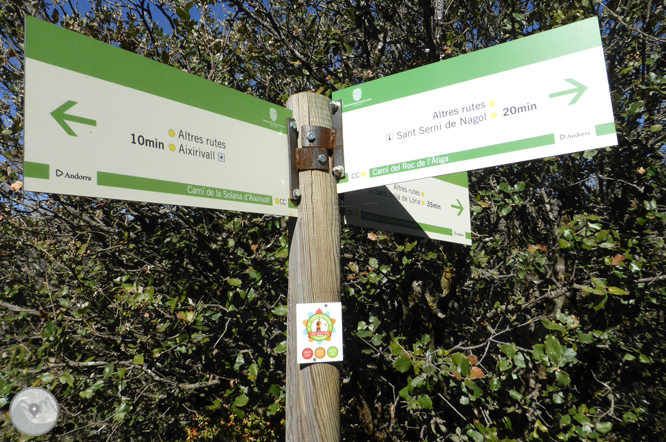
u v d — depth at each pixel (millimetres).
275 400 2998
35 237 3320
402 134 1315
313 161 1360
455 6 3744
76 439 3580
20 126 2719
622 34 3322
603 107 1060
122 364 2783
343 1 3584
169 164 1086
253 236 3113
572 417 2416
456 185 2457
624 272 2805
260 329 3205
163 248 3379
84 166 932
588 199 3525
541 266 2762
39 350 2650
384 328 3346
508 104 1171
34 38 879
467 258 3225
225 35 3314
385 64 3873
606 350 3553
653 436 3885
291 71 3541
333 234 1347
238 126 1260
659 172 3158
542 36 1151
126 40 2766
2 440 3070
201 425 3270
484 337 2617
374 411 3713
